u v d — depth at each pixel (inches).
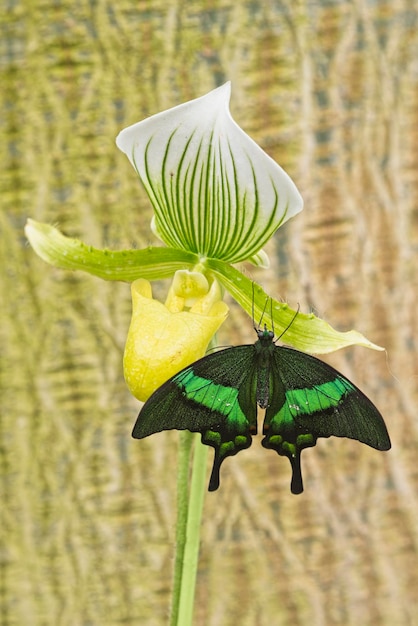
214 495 47.8
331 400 35.2
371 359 47.3
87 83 47.0
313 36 46.7
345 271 47.1
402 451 47.5
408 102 47.0
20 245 47.5
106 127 47.0
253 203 36.4
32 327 47.6
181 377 35.1
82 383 47.6
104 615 48.4
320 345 37.5
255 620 48.0
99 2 46.8
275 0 46.6
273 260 47.0
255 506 47.7
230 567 48.0
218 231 37.0
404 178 47.1
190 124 36.0
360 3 46.7
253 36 46.6
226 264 37.6
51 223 47.3
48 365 47.6
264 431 35.4
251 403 35.4
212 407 35.3
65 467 48.1
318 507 47.7
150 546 48.0
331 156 46.9
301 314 37.5
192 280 37.6
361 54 46.8
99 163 47.1
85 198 47.2
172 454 47.9
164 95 46.8
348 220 47.0
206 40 46.7
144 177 36.7
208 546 48.0
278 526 47.8
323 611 47.9
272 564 47.9
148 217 47.1
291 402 35.4
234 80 46.7
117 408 47.6
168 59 46.8
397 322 47.2
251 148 35.8
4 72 47.1
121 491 48.0
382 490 47.8
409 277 47.3
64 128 47.1
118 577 48.3
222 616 48.0
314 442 35.2
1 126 47.3
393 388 47.3
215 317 37.1
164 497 47.8
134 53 46.8
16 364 47.9
